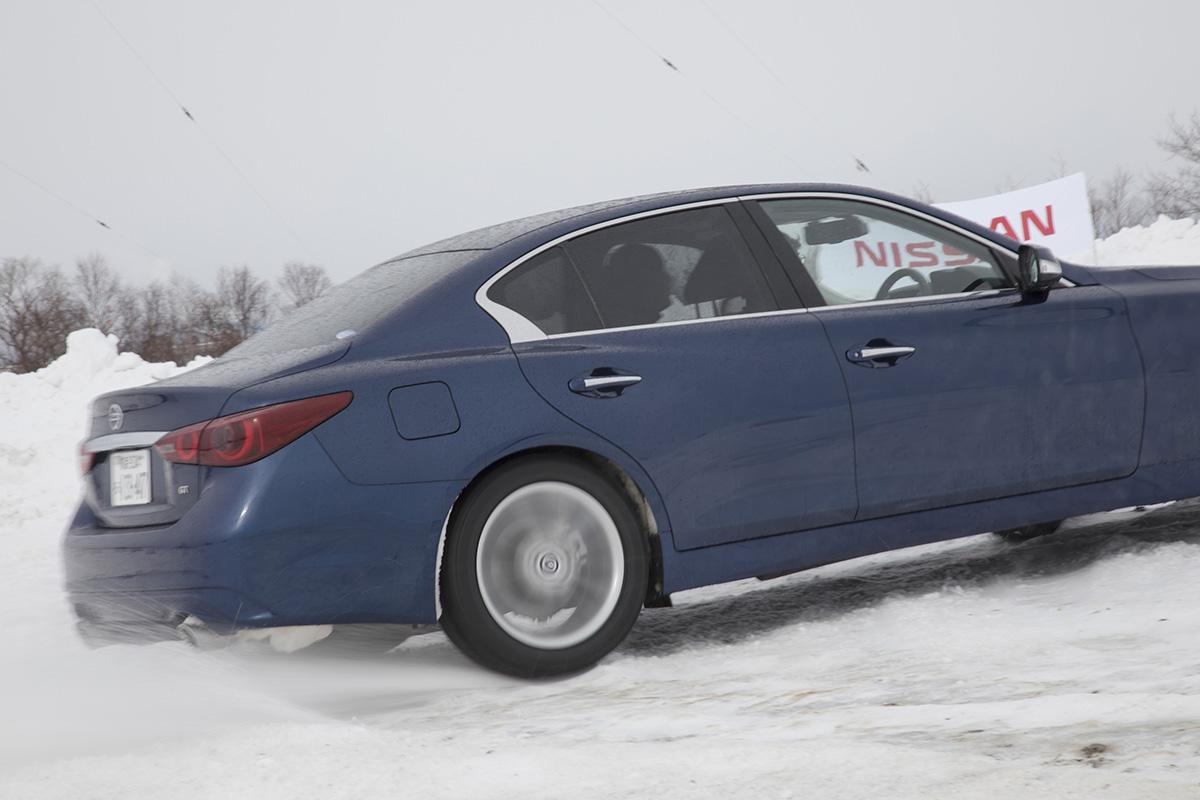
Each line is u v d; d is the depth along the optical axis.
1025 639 3.71
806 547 4.31
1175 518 5.41
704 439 4.17
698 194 4.52
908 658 3.68
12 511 11.10
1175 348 4.87
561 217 4.45
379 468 3.83
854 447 4.35
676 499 4.15
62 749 3.29
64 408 14.60
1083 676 3.17
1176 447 4.84
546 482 4.01
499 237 4.39
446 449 3.89
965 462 4.50
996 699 3.04
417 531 3.86
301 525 3.76
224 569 3.73
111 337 15.81
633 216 4.40
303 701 3.85
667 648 4.36
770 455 4.25
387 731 3.39
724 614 4.88
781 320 4.38
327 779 2.85
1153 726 2.63
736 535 4.23
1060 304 4.74
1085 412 4.69
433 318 4.08
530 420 3.99
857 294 4.55
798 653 4.00
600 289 4.26
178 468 3.86
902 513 4.43
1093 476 4.71
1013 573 4.82
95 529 4.12
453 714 3.64
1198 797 2.18
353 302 4.39
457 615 3.90
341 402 3.84
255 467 3.77
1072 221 17.80
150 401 4.02
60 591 6.72
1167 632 3.54
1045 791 2.30
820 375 4.32
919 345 4.48
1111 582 4.30
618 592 4.06
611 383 4.09
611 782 2.66
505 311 4.14
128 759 3.12
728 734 3.00
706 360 4.23
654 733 3.11
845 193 4.69
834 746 2.73
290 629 3.82
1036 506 4.62
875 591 4.91
